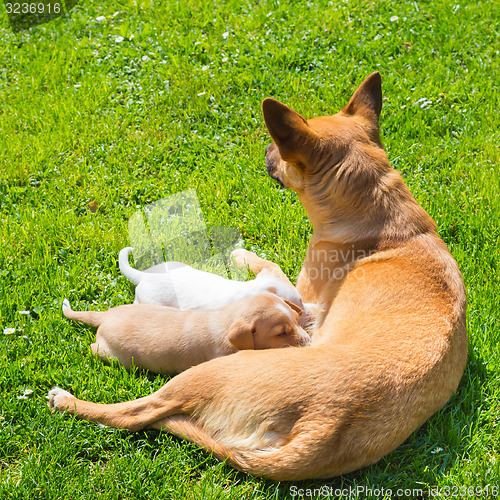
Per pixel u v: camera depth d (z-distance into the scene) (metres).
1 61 3.04
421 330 2.26
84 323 2.43
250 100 2.87
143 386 2.35
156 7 3.29
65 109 2.88
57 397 2.31
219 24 3.11
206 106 2.86
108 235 2.59
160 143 2.79
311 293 2.39
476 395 2.34
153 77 2.95
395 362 2.23
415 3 3.14
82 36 3.16
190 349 2.34
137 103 2.89
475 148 2.77
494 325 2.43
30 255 2.56
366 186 2.36
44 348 2.40
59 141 2.79
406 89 2.88
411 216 2.36
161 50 3.03
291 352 2.24
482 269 2.53
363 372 2.21
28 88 2.96
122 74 2.98
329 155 2.37
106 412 2.29
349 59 2.97
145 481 2.25
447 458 2.27
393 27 3.05
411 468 2.27
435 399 2.25
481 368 2.37
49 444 2.27
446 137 2.78
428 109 2.83
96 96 2.91
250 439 2.22
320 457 2.19
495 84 2.90
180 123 2.84
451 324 2.28
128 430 2.29
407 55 2.98
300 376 2.21
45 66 3.01
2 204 2.66
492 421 2.32
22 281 2.51
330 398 2.20
